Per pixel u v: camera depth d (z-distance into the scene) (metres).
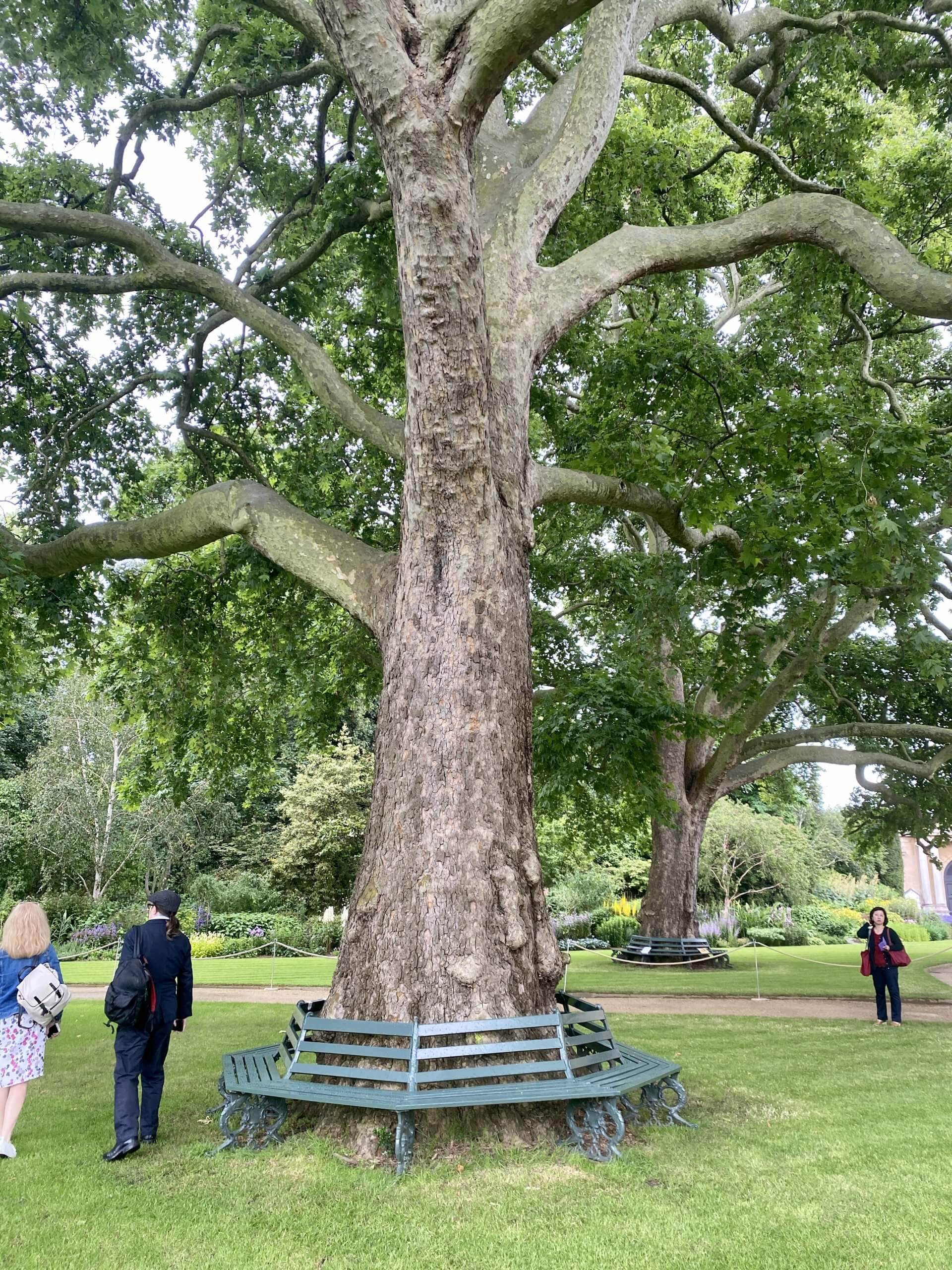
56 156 11.50
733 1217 3.84
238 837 33.12
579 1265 3.35
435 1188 4.23
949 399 15.31
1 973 5.22
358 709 17.89
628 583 15.86
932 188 14.56
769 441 9.71
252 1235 3.69
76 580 11.80
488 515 6.09
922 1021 10.85
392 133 5.23
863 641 19.67
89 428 12.84
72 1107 6.30
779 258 14.25
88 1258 3.46
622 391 10.89
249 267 11.75
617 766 13.41
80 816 28.88
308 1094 4.74
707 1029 9.95
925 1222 3.78
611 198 13.45
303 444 14.39
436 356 5.58
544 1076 5.23
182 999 5.57
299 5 8.98
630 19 8.29
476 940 5.37
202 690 14.94
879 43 12.26
